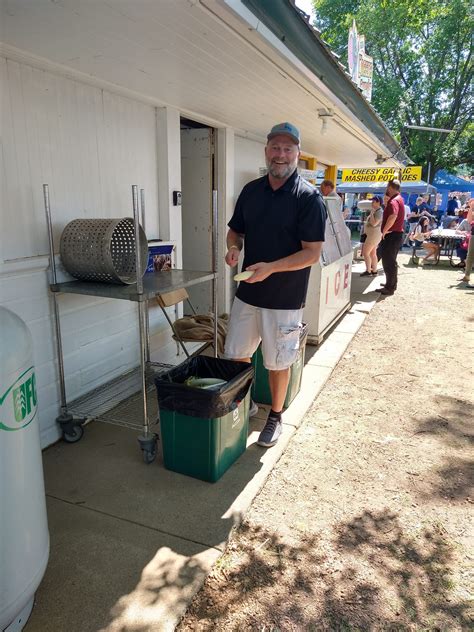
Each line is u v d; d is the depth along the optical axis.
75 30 2.22
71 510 2.42
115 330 3.62
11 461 1.45
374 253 9.80
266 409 3.62
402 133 25.64
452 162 25.52
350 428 3.41
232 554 2.18
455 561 2.17
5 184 2.61
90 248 2.76
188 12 2.02
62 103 2.96
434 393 4.07
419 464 2.97
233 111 4.43
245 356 3.07
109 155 3.45
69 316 3.14
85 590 1.93
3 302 2.64
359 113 4.99
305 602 1.93
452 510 2.53
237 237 3.04
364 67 10.26
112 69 2.88
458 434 3.36
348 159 10.30
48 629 1.76
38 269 2.83
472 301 7.68
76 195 3.15
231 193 5.64
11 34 2.27
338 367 4.67
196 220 5.64
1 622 1.49
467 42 24.34
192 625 1.81
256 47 2.50
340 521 2.42
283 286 2.76
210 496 2.55
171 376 2.81
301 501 2.58
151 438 2.83
